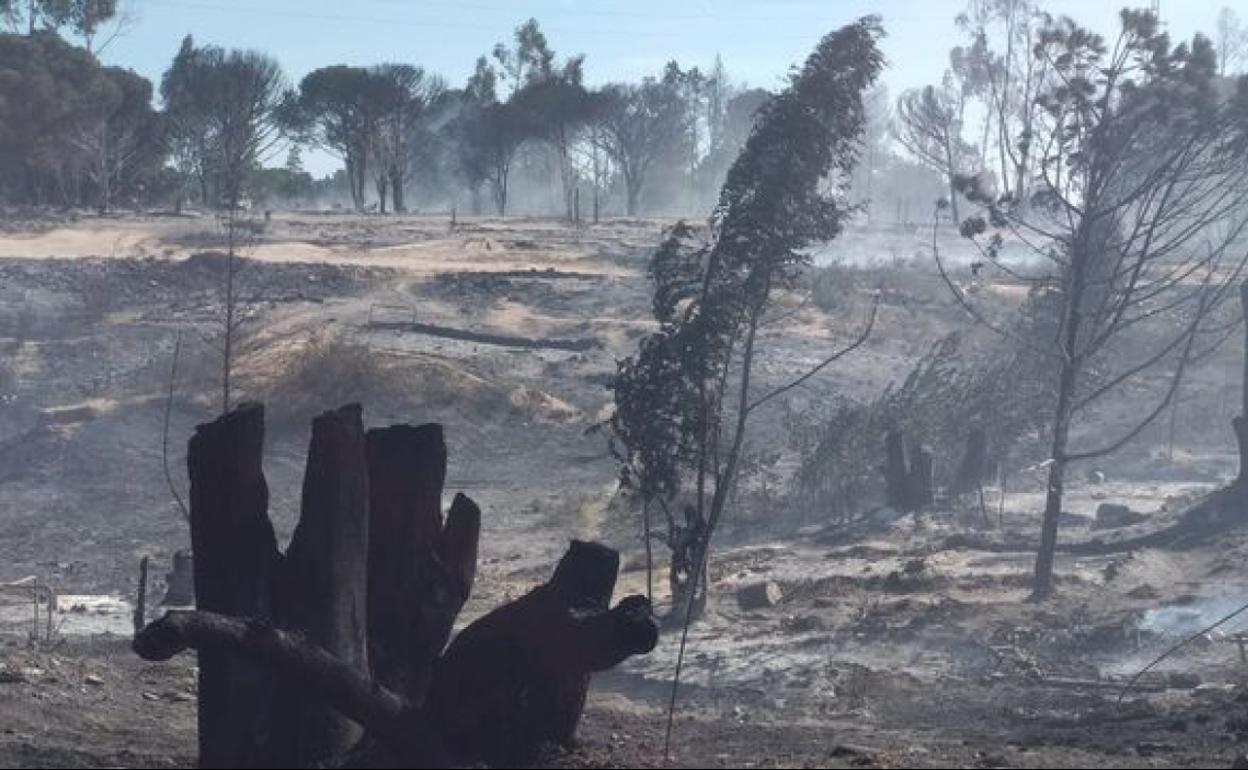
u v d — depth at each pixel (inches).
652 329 2043.6
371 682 367.6
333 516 381.1
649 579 895.1
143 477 1558.8
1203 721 549.0
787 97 861.8
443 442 417.7
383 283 2269.9
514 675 390.0
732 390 1776.6
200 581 378.0
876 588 965.8
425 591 410.6
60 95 3326.8
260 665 357.7
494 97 4857.3
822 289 2177.7
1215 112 919.0
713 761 427.8
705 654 796.6
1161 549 1053.8
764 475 1357.0
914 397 1380.4
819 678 723.4
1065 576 965.8
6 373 1855.3
